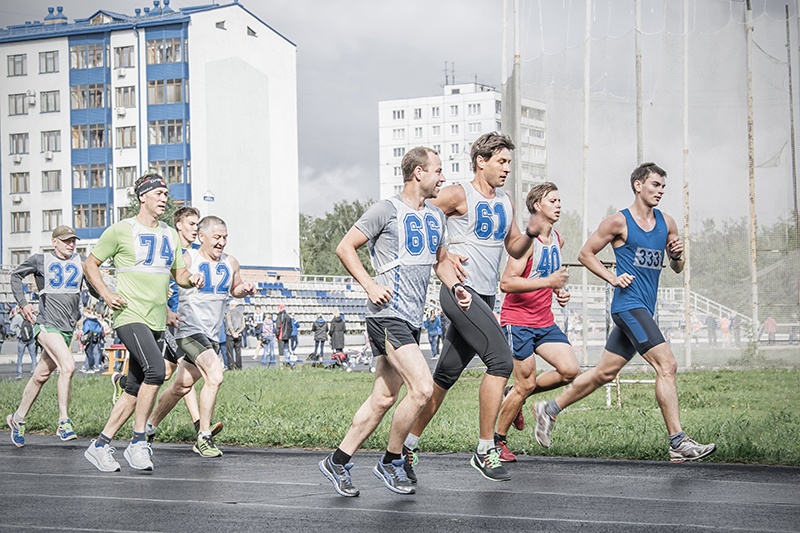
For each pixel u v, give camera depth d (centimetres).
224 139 6956
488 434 657
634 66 1717
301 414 1164
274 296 5119
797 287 1720
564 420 1007
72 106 6956
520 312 789
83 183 6950
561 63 1716
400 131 13975
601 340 1692
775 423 910
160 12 7088
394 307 602
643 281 763
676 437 745
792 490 622
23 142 7044
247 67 7112
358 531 502
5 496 638
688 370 1742
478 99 13625
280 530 509
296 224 7444
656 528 502
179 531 512
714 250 1742
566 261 1703
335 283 5947
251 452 898
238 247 7050
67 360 982
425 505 581
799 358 1722
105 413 1188
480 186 685
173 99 6788
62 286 985
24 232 7044
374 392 617
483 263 680
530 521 524
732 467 731
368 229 598
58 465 812
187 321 895
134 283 788
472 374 1917
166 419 1127
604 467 739
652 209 770
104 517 557
